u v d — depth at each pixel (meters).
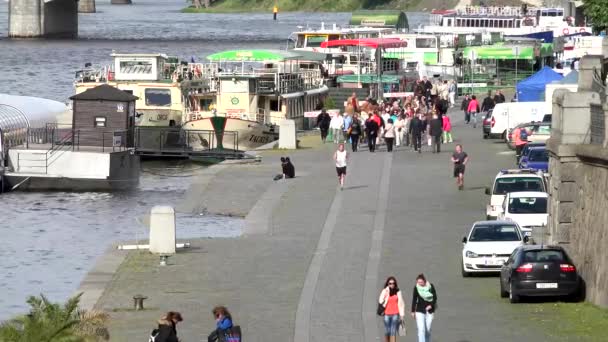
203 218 146.12
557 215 102.69
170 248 117.75
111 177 176.62
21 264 124.81
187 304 98.19
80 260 127.31
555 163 104.19
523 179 131.12
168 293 102.19
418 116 192.12
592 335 84.69
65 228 146.38
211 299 99.94
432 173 167.75
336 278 106.81
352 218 136.00
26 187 177.12
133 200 168.50
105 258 116.75
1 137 177.12
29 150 177.12
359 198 149.25
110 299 100.12
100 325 74.88
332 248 120.12
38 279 117.62
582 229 98.62
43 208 161.25
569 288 92.69
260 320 92.62
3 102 193.25
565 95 101.44
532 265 93.00
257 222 135.75
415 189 154.62
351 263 112.88
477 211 138.62
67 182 176.88
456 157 153.12
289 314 94.31
